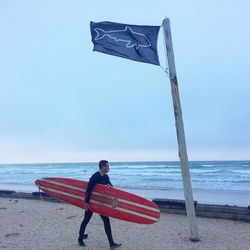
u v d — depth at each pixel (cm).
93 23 574
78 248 553
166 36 578
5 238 628
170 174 3938
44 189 637
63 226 728
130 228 697
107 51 568
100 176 551
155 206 568
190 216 587
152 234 643
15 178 4119
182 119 571
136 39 566
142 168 5609
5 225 750
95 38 571
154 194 1689
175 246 556
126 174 4106
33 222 779
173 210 851
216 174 3650
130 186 2345
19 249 552
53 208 988
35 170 6656
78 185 615
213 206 789
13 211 945
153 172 4469
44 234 656
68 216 851
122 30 568
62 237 629
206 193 1778
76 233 658
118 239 610
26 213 907
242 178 3119
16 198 1257
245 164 5291
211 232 645
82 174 4878
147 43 566
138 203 568
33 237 634
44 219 815
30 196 1215
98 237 625
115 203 562
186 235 628
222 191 1909
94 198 564
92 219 805
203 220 757
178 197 1512
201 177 3297
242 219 742
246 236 611
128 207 564
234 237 606
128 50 566
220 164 5388
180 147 572
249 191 1895
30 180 3544
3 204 1104
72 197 612
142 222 562
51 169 6906
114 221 770
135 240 601
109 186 570
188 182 582
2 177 4416
